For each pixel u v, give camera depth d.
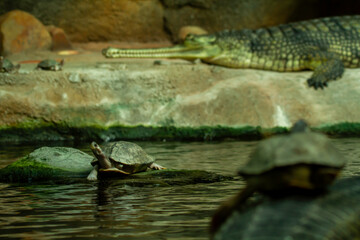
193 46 16.31
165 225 5.10
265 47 16.25
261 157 2.71
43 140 14.12
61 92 14.47
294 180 2.65
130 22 25.58
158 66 15.60
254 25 26.00
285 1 25.98
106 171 8.02
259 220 2.72
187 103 14.52
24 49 21.53
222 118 14.31
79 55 21.31
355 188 2.98
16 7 23.41
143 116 14.43
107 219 5.40
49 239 4.65
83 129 14.20
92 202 6.31
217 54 16.33
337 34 16.25
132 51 16.42
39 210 5.89
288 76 15.46
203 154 10.69
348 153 10.20
